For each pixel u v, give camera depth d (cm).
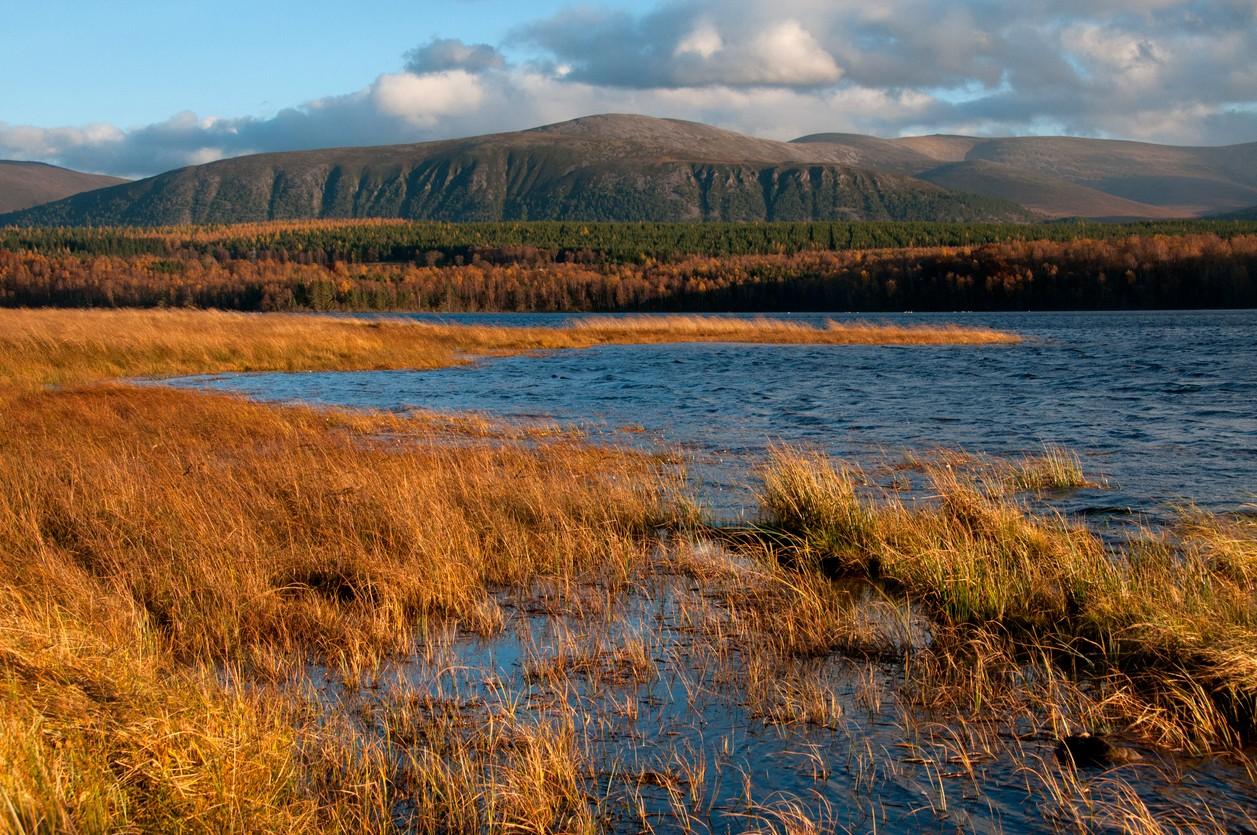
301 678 561
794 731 492
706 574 776
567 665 585
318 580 750
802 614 657
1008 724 499
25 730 372
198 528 804
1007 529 794
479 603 705
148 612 643
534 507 954
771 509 950
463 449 1349
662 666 582
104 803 349
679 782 441
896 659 594
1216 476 1166
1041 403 2016
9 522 802
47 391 1922
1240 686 503
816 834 394
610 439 1538
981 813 412
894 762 458
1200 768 450
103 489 918
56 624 533
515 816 401
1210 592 611
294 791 405
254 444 1384
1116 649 575
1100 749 461
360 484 985
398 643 616
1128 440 1484
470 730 491
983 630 615
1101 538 863
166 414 1603
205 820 361
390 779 436
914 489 1100
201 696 454
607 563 814
